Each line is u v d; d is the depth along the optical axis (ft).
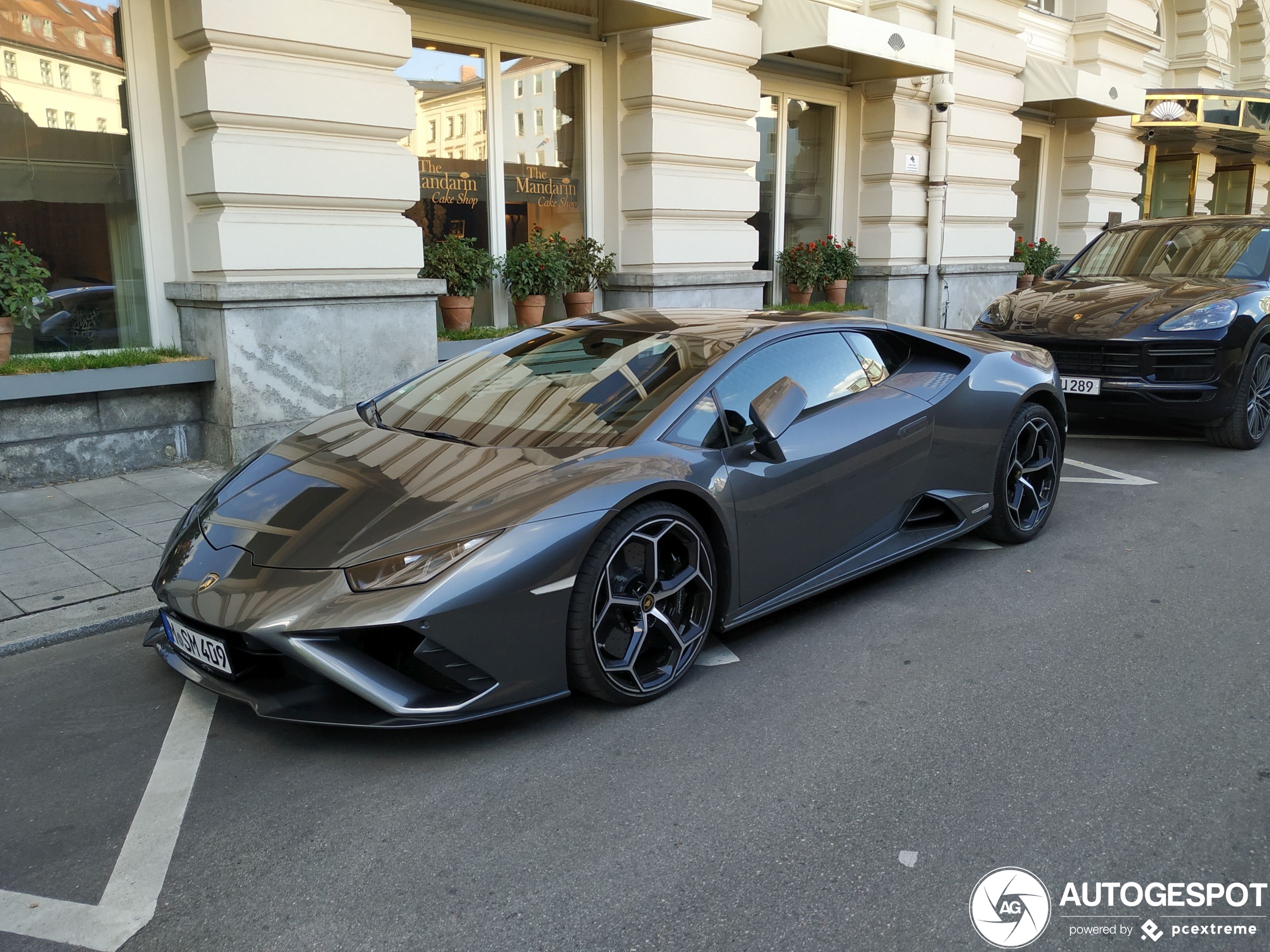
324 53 19.30
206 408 19.65
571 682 9.62
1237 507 17.37
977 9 36.55
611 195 27.30
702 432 10.78
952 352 14.37
